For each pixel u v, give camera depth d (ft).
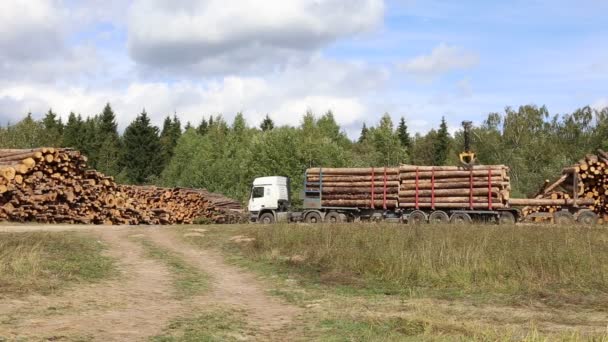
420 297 33.68
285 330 24.62
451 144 289.53
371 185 99.45
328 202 102.83
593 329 25.26
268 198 108.88
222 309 29.45
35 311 26.09
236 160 201.67
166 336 22.77
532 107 235.40
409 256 42.37
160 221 109.91
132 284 36.50
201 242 59.88
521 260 39.96
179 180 214.69
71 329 23.13
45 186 83.41
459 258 40.91
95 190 94.07
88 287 33.76
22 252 39.17
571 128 236.84
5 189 77.71
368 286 37.37
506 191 90.07
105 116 298.76
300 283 38.68
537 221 92.63
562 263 38.81
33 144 204.85
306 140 175.22
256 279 40.83
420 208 95.81
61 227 71.20
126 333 23.04
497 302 32.04
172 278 39.91
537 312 29.45
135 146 265.95
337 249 48.08
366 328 24.81
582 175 91.35
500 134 229.45
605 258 40.63
